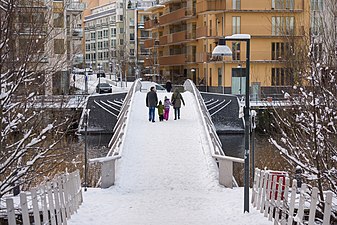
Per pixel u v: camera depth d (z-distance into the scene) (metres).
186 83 51.97
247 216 14.62
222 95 47.94
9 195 14.91
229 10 63.06
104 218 14.67
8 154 12.57
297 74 15.98
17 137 13.79
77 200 15.45
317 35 16.52
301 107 14.30
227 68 63.25
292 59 17.44
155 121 34.97
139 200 17.56
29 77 12.91
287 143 15.08
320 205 13.09
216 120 47.25
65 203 13.53
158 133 30.30
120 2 130.75
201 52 71.38
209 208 16.27
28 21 12.23
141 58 114.00
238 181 24.75
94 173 24.53
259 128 35.94
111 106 46.47
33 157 13.59
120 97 47.22
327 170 12.88
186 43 76.62
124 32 125.62
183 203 17.06
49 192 11.48
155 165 23.64
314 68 13.46
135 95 46.38
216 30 67.06
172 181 21.23
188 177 21.89
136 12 115.12
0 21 10.75
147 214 15.40
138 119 35.72
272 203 13.60
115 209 15.93
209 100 47.91
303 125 15.50
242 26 63.19
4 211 13.72
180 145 27.36
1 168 12.01
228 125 47.22
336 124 13.23
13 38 11.80
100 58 137.88
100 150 36.78
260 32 62.62
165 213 15.57
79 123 27.44
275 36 60.75
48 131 13.86
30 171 13.59
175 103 35.41
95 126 46.22
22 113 13.35
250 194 17.33
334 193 13.52
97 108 46.41
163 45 82.88
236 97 47.84
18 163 13.27
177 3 81.44
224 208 15.98
